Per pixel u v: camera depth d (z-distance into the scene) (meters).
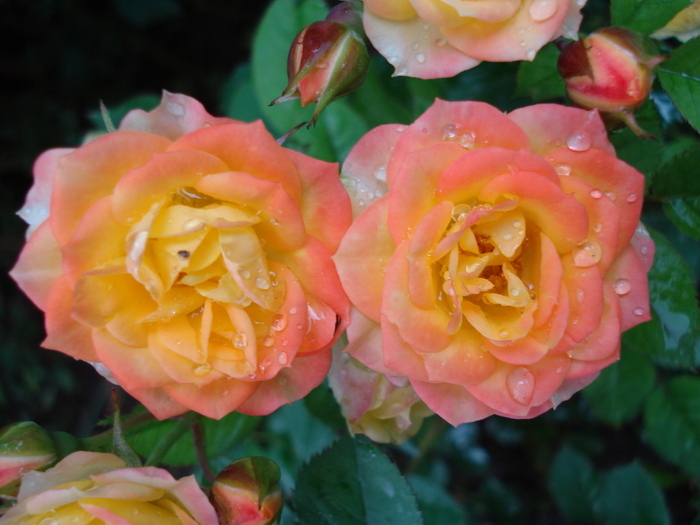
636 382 0.33
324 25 0.27
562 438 0.43
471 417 0.26
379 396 0.28
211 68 0.52
